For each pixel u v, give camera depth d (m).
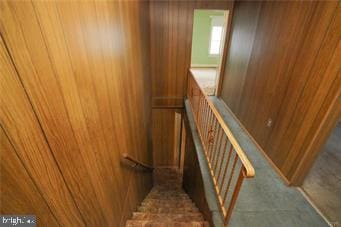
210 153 2.41
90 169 1.14
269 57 2.56
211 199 1.96
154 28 3.96
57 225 0.82
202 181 2.35
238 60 3.60
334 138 3.41
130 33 2.07
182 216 2.20
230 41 4.02
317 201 2.00
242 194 2.04
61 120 0.83
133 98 2.28
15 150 0.58
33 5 0.64
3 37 0.53
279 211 1.87
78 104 0.98
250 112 3.08
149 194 3.56
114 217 1.62
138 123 2.62
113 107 1.54
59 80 0.80
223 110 4.05
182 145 5.28
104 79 1.33
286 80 2.20
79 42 0.97
